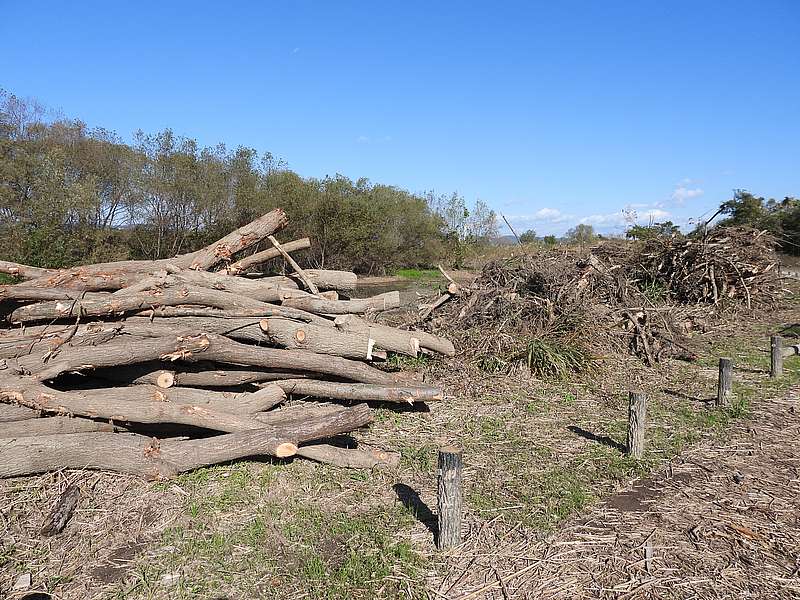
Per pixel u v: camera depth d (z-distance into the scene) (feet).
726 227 47.96
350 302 21.97
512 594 10.46
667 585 10.74
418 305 37.29
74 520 12.83
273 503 13.73
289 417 17.26
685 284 43.86
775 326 38.24
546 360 25.27
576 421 19.99
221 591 10.52
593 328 28.48
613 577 10.98
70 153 72.49
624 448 17.44
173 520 12.89
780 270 50.14
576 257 37.99
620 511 13.61
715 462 16.44
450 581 10.85
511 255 39.37
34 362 16.08
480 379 24.54
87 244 63.21
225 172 83.92
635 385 24.45
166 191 75.51
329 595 10.37
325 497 14.11
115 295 18.52
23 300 18.45
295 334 18.61
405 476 15.38
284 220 23.94
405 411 20.94
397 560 11.46
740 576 11.02
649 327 30.73
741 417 20.33
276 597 10.36
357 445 17.35
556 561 11.48
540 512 13.50
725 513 13.46
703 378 25.52
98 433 14.98
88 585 10.66
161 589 10.56
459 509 11.85
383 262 110.32
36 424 14.94
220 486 14.46
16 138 69.36
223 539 12.14
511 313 28.86
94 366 16.07
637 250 49.24
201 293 18.79
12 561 11.35
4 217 59.11
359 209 97.86
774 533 12.55
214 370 18.40
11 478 14.25
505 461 16.49
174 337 16.38
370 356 19.93
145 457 14.39
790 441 17.99
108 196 75.92
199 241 80.12
